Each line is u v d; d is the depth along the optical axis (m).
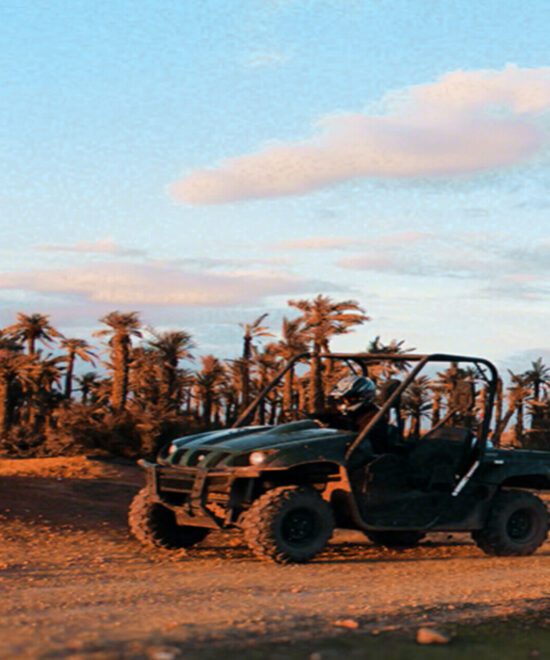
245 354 52.25
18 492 13.73
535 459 10.86
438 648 4.88
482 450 10.46
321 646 4.82
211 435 10.33
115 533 11.44
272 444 9.55
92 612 5.84
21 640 4.62
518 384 54.81
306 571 8.63
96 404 36.44
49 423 58.47
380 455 9.91
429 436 10.30
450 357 10.23
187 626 5.20
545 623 5.84
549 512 10.92
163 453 10.36
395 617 5.85
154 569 8.61
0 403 56.34
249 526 9.12
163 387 44.06
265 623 5.43
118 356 47.50
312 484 9.91
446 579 8.14
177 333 48.06
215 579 7.89
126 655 4.26
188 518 9.80
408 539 11.19
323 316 45.62
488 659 4.65
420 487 10.12
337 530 12.66
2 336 67.75
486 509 10.44
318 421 10.45
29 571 8.25
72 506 13.25
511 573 8.70
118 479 20.28
